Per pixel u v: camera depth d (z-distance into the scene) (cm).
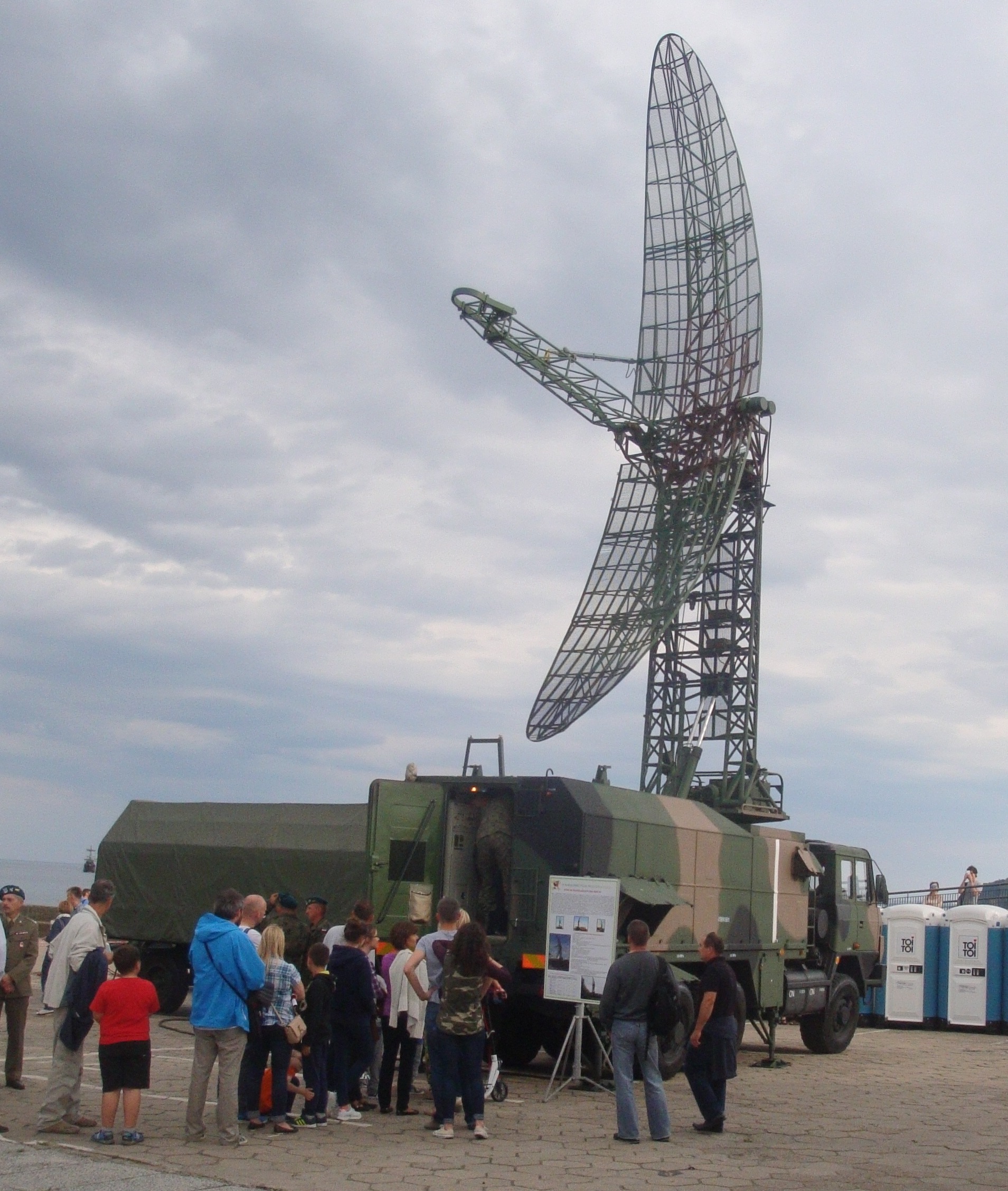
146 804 2630
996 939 3109
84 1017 1238
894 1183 1180
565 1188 1102
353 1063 1417
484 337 4031
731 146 4088
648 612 3834
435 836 1881
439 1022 1345
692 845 2019
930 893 4025
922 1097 1828
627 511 4134
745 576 4169
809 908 2406
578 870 1783
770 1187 1143
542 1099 1642
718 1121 1433
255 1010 1308
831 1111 1652
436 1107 1354
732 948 2073
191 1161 1148
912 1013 3161
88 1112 1398
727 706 4112
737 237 4022
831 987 2409
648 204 4272
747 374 3888
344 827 2397
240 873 2438
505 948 1816
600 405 4081
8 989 1482
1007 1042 2886
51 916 3838
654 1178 1162
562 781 1823
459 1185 1098
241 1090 1355
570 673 3853
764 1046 2523
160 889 2519
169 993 2484
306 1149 1235
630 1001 1362
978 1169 1266
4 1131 1245
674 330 4141
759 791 4116
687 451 3988
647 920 1884
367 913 1458
